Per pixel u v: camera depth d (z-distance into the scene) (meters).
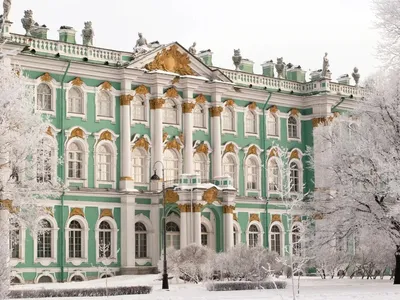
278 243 77.38
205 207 69.06
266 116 78.19
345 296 42.19
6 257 37.12
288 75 84.25
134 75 67.94
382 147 52.78
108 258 65.69
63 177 63.94
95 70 66.19
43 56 62.97
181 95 71.69
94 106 66.31
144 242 68.50
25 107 48.75
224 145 74.38
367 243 56.03
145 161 68.88
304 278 66.75
